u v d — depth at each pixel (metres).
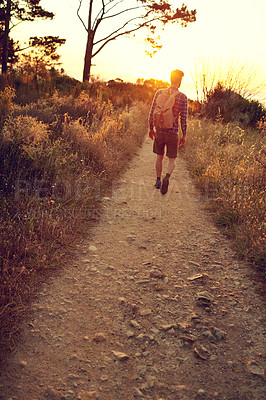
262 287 3.05
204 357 2.29
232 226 4.26
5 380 2.03
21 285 2.81
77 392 2.00
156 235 4.18
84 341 2.40
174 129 4.91
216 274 3.31
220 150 7.12
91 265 3.40
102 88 15.11
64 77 14.41
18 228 3.48
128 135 9.51
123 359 2.25
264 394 2.00
